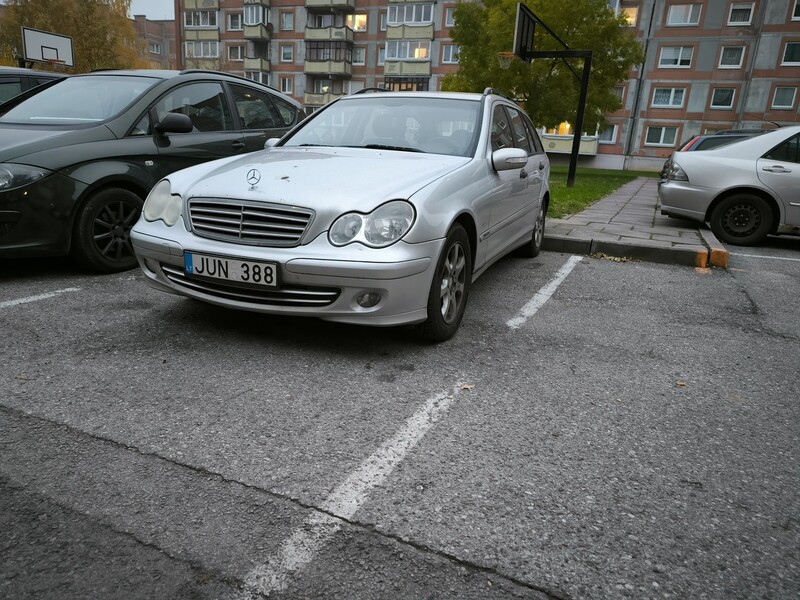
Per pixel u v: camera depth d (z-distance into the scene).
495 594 1.58
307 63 52.28
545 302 4.50
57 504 1.87
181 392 2.68
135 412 2.47
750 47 40.25
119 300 4.01
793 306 4.65
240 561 1.66
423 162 3.66
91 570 1.60
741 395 2.96
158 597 1.53
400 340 3.48
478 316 4.06
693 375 3.18
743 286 5.25
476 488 2.05
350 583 1.60
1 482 1.96
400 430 2.44
